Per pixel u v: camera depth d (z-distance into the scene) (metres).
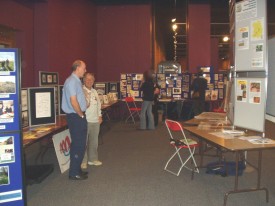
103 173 4.74
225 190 4.04
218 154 5.30
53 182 4.34
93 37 10.81
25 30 6.94
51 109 4.75
